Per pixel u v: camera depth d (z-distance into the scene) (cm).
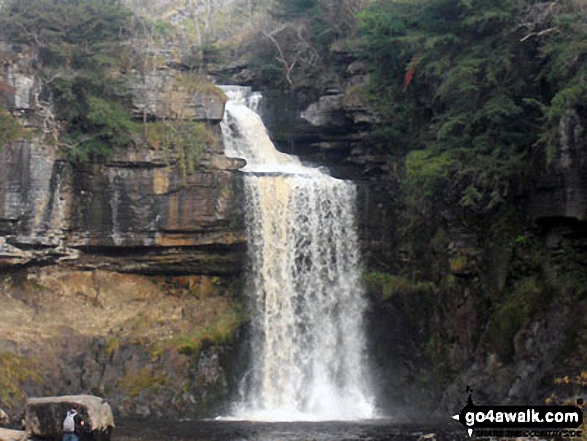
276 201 4391
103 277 4284
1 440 2783
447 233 4209
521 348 3809
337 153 4869
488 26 4141
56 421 2933
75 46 4406
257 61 5188
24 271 4188
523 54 4050
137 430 3428
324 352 4328
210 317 4275
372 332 4325
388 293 4334
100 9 4631
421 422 3722
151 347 4041
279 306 4316
